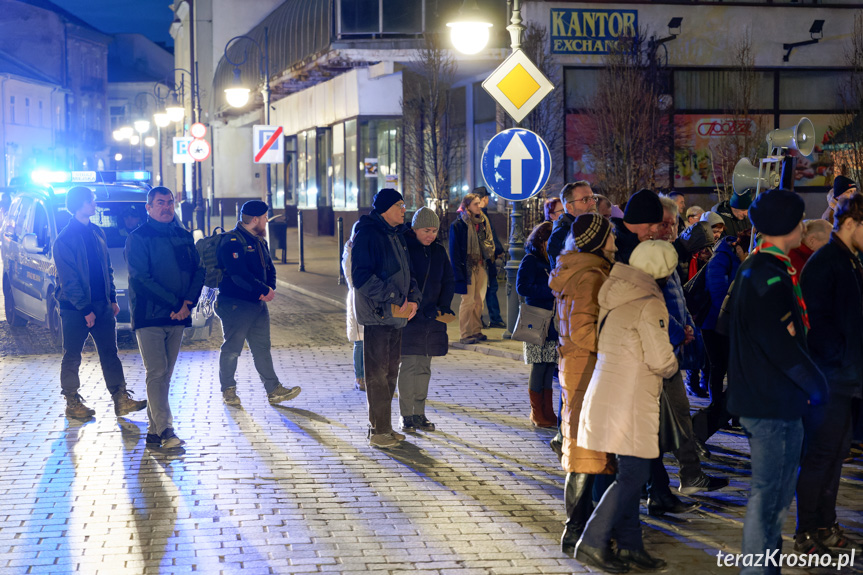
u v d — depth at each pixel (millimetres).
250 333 10695
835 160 29281
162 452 8703
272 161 26766
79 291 9594
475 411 10430
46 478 7863
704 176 29891
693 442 7426
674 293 7574
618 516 5816
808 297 6027
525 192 12570
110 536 6457
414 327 9461
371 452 8734
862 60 29281
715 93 29750
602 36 28859
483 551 6195
